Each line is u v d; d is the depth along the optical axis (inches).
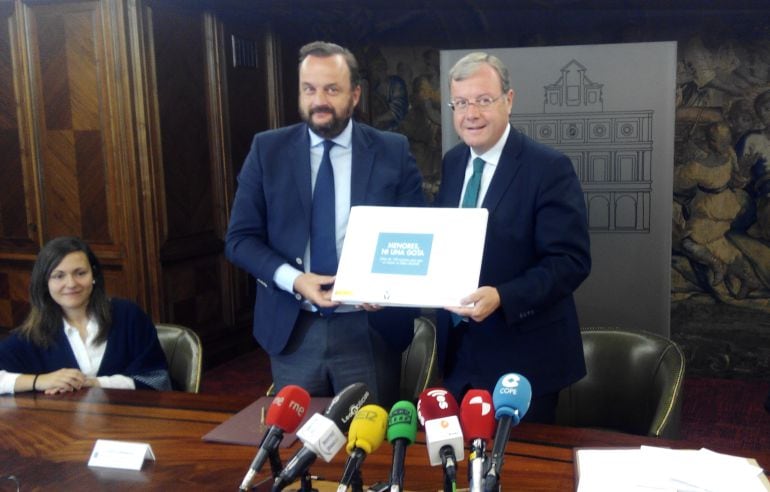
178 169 203.2
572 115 187.0
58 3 193.2
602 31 219.5
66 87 196.4
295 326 96.9
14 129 205.3
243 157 225.8
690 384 207.5
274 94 237.6
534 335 92.4
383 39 239.0
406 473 69.3
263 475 69.9
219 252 220.1
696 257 217.5
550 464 70.1
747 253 213.2
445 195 98.9
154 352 106.8
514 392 54.6
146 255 196.1
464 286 83.4
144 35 190.9
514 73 188.5
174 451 75.7
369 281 86.1
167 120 198.5
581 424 106.5
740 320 214.2
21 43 199.0
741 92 209.0
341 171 98.0
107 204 197.0
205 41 210.5
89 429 82.1
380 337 98.0
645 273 187.5
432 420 53.6
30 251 209.6
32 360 104.0
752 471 64.5
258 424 81.4
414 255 86.1
